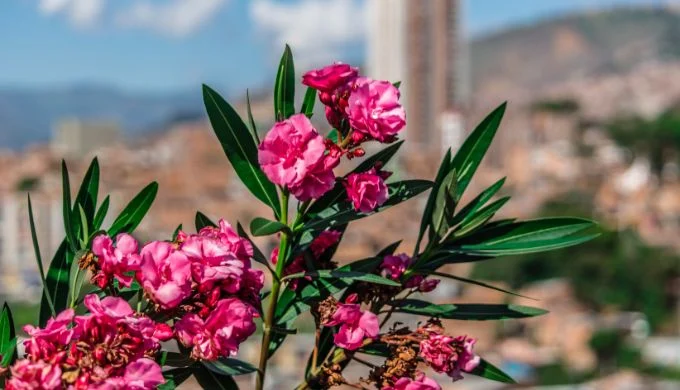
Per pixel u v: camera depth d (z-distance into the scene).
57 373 1.51
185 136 89.25
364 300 2.04
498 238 2.08
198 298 1.74
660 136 112.44
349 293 2.07
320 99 1.88
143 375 1.56
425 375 1.88
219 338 1.68
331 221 1.93
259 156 1.76
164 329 1.68
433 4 111.44
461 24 113.62
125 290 1.91
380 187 1.84
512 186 88.50
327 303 1.91
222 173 82.69
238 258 1.84
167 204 63.69
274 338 2.04
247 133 1.97
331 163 1.77
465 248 2.07
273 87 1.96
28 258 52.22
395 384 1.87
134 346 1.58
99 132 137.38
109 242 1.72
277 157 1.77
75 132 135.12
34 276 47.78
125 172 84.12
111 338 1.58
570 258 66.56
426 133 110.75
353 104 1.80
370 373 1.90
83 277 1.80
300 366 32.56
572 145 116.44
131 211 2.02
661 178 110.38
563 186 94.75
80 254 1.75
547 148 110.94
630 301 66.25
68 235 1.81
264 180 1.98
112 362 1.56
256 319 2.09
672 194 92.38
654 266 67.19
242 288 1.84
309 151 1.76
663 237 81.44
